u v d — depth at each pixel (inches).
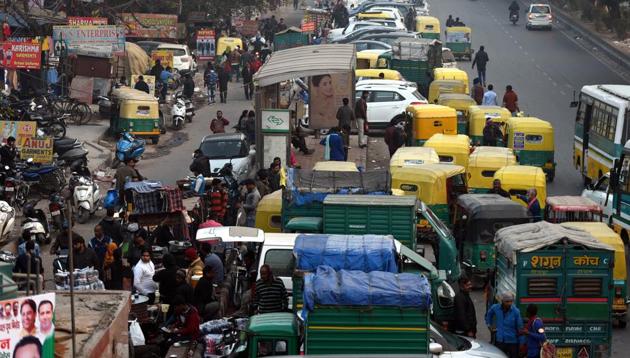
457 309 987.9
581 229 1107.3
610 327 979.3
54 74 2308.1
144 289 1063.6
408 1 4306.1
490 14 4648.1
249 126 1980.8
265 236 1088.2
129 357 813.9
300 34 3046.3
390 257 935.7
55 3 2709.2
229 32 3518.7
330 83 2092.8
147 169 1909.4
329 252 938.7
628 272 1348.4
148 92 2410.2
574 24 4281.5
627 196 1434.5
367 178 1310.3
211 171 1695.4
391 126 1904.5
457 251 1248.8
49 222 1471.5
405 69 2669.8
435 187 1444.4
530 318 925.2
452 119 1930.4
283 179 1481.3
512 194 1469.0
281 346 830.5
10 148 1588.3
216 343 926.4
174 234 1259.8
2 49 2031.3
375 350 818.2
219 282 1103.6
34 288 612.7
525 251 976.3
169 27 3208.7
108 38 2333.9
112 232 1205.7
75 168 1678.2
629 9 4387.3
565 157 2085.4
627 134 1664.6
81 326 689.0
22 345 533.3
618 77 3122.5
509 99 2244.1
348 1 4458.7
